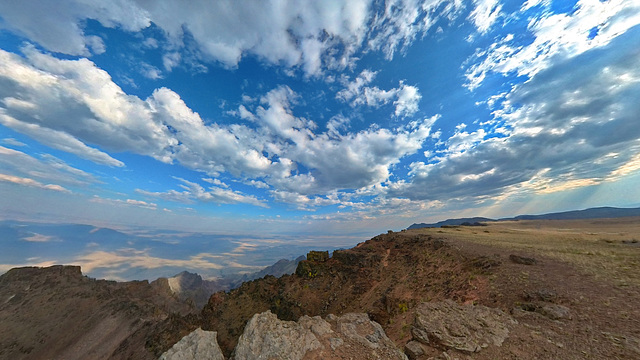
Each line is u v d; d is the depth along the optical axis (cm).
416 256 5881
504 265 3397
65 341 14750
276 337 1440
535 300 2234
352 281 6531
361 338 1594
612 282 2222
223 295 9781
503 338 1553
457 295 3153
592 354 1295
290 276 8069
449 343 1523
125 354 12938
